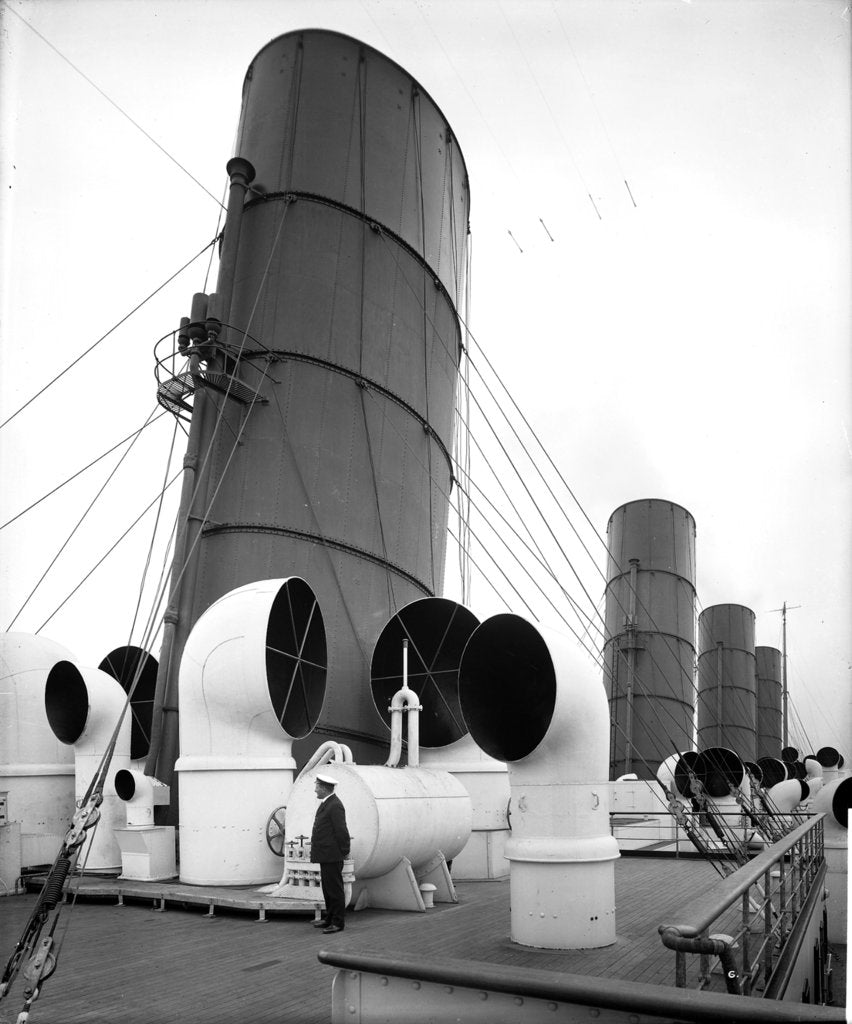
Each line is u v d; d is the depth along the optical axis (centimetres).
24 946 633
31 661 1723
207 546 1739
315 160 1975
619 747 4078
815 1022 354
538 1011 423
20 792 1638
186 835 1275
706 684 5181
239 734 1292
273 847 1249
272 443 1783
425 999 459
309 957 867
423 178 2153
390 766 1311
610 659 4253
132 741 1984
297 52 2088
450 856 1348
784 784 2533
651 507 4397
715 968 783
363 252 1966
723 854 1546
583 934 897
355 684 1747
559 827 928
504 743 970
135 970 816
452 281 2261
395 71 2156
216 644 1293
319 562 1755
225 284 1761
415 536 1950
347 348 1884
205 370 1697
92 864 1434
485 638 1009
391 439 1928
